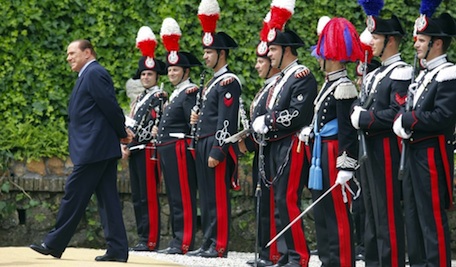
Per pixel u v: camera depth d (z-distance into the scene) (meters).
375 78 24.31
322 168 25.34
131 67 39.66
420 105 22.75
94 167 26.73
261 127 27.20
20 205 37.88
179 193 33.44
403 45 40.34
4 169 37.88
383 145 23.89
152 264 27.06
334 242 25.16
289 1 27.91
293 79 27.05
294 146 26.84
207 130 31.88
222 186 31.75
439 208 22.66
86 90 26.73
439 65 22.78
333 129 25.27
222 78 31.73
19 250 29.61
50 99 39.19
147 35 35.31
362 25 40.34
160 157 33.84
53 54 39.34
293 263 26.97
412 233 23.16
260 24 39.94
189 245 33.25
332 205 25.16
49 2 39.31
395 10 40.22
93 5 39.56
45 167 38.38
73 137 26.89
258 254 31.64
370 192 24.31
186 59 33.75
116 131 27.02
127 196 38.28
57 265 25.84
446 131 22.75
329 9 40.25
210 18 31.56
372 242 24.69
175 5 39.72
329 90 25.30
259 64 29.42
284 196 26.97
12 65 39.12
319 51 25.31
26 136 38.31
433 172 22.61
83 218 38.03
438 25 22.77
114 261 27.14
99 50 39.50
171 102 33.75
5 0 39.12
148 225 35.09
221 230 31.89
